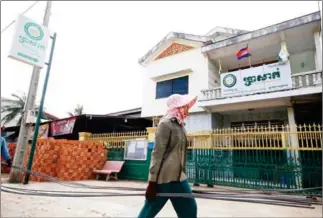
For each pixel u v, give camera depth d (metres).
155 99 14.07
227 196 1.64
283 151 7.04
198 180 8.34
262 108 10.59
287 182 6.75
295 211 4.68
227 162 7.94
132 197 5.71
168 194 1.94
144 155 9.43
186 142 2.34
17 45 5.29
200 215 4.26
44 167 8.61
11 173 7.43
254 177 7.35
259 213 4.48
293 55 11.66
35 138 7.47
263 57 12.28
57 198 5.23
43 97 7.70
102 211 4.25
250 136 7.75
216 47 11.64
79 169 9.20
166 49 14.40
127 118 13.42
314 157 6.54
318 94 8.57
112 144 10.54
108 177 9.27
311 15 9.22
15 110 25.30
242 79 10.02
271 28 10.07
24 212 3.92
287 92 8.86
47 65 7.79
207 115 11.72
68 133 12.76
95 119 13.36
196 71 12.77
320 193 6.04
